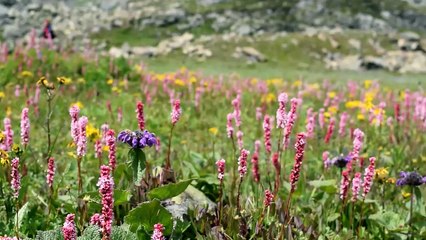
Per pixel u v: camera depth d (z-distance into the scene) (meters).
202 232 6.02
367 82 24.12
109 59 22.42
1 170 6.37
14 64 20.11
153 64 45.53
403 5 73.44
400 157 10.30
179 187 6.11
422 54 55.38
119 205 6.32
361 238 6.45
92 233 5.05
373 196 7.77
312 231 6.27
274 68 47.84
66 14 61.75
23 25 56.12
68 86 18.81
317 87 22.98
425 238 6.78
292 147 10.54
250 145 11.18
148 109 15.68
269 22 64.12
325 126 12.98
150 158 9.45
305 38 56.41
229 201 6.84
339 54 54.03
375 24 67.06
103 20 60.69
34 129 12.48
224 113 16.34
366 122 14.33
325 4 70.19
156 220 5.70
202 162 9.10
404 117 14.09
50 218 6.36
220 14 64.94
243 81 25.19
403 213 7.28
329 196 7.38
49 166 6.19
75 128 5.88
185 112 15.76
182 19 62.97
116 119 14.05
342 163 7.91
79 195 6.00
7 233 5.81
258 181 7.16
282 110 6.21
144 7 66.00
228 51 52.69
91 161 8.69
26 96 14.95
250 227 6.15
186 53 52.06
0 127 12.09
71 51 29.48
